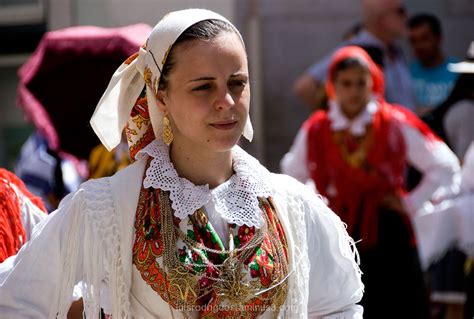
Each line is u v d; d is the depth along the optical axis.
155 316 3.62
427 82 10.26
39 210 4.41
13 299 3.65
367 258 7.35
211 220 3.67
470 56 8.86
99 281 3.64
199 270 3.57
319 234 3.88
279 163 11.20
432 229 7.76
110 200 3.67
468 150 8.28
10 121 12.34
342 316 3.92
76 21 11.56
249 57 11.20
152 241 3.61
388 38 9.48
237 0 11.16
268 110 11.22
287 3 11.14
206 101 3.56
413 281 7.35
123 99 3.85
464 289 7.86
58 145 7.47
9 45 12.12
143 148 3.80
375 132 7.43
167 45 3.58
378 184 7.38
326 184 7.51
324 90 8.20
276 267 3.66
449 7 11.35
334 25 11.20
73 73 7.40
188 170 3.72
